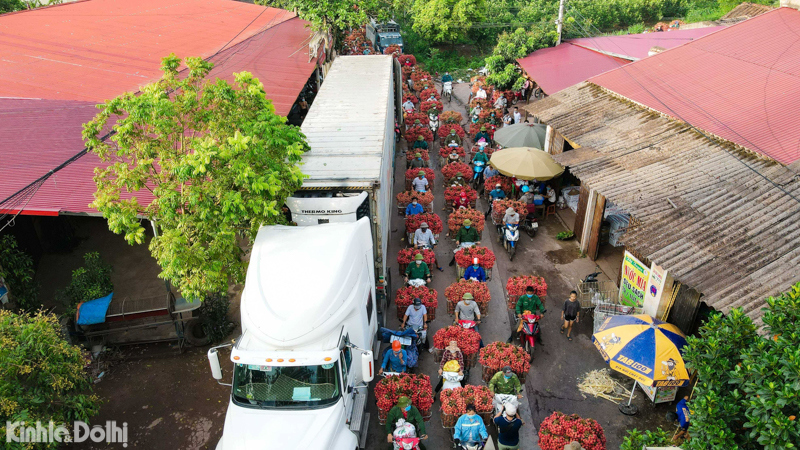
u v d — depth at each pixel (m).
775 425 4.75
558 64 23.61
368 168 10.26
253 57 20.25
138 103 7.70
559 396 9.39
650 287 10.21
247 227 8.66
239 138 7.48
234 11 27.98
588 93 16.30
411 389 8.12
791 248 8.10
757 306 7.18
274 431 6.59
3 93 13.53
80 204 8.74
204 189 7.52
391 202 16.80
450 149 19.34
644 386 9.20
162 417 8.97
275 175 7.80
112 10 23.61
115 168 8.02
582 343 10.80
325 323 6.99
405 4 46.09
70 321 10.11
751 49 14.53
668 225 9.41
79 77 15.27
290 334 6.74
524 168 15.23
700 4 47.47
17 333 7.02
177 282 7.88
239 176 7.45
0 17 19.58
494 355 8.94
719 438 5.28
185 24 23.55
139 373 9.97
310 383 6.94
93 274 10.27
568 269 13.52
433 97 26.47
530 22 40.97
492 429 8.61
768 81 12.80
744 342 5.94
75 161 10.23
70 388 7.41
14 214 8.48
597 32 39.28
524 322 10.13
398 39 37.81
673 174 10.82
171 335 10.83
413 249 12.66
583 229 14.02
